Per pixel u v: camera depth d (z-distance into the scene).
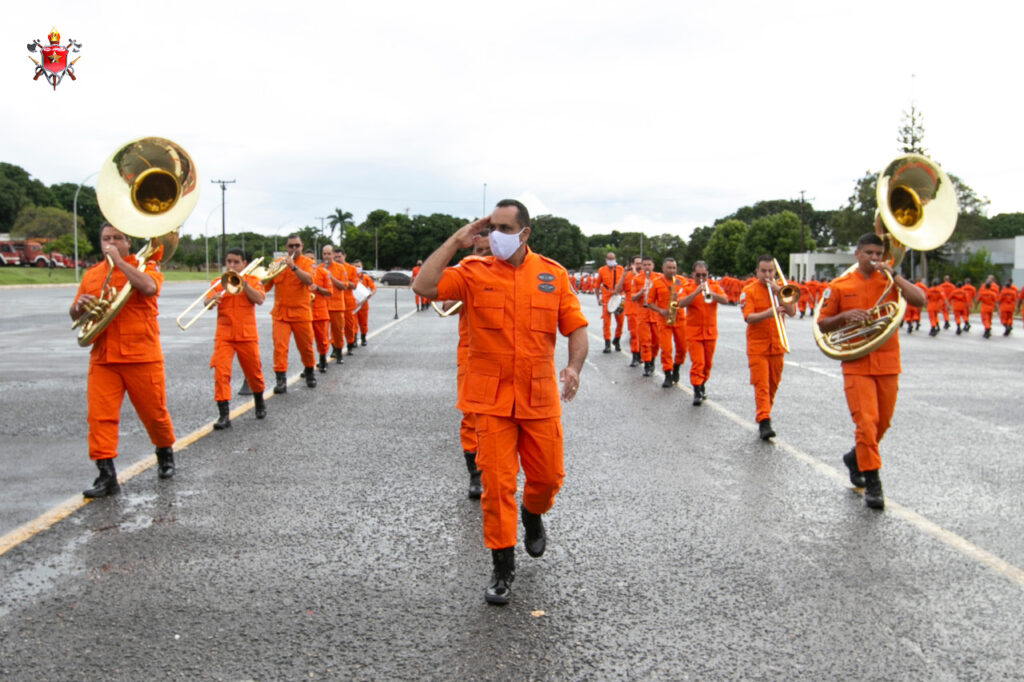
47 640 3.64
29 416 8.91
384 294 55.00
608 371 13.78
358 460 7.06
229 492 6.01
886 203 6.00
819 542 5.00
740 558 4.72
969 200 62.34
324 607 4.03
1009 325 23.75
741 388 11.74
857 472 6.16
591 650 3.60
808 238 92.81
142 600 4.08
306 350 11.39
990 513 5.61
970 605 4.08
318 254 144.25
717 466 6.93
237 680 3.32
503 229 4.14
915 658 3.53
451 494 6.04
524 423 4.20
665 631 3.79
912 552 4.82
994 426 8.84
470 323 4.27
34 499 5.77
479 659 3.52
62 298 40.12
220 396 8.37
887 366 5.86
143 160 6.05
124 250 5.98
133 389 6.02
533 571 4.54
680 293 11.22
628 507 5.71
